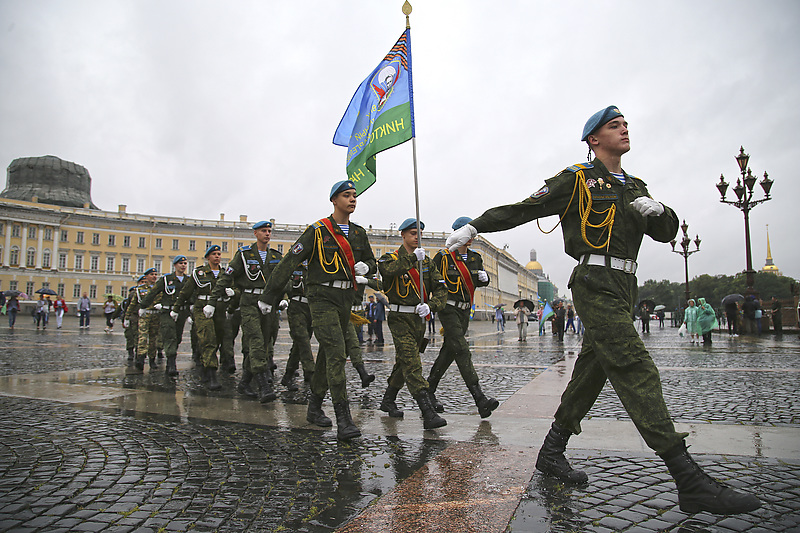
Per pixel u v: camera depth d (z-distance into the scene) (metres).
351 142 6.73
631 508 2.91
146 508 3.03
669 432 2.76
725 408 5.93
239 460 3.99
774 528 2.64
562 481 3.38
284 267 5.02
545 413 5.75
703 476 2.66
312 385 5.32
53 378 8.95
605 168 3.38
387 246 82.06
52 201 85.69
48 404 6.40
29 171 87.12
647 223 3.55
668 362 11.52
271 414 5.83
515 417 5.55
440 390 7.63
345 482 3.45
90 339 21.23
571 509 2.90
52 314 54.38
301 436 4.77
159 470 3.74
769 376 8.80
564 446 3.52
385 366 11.27
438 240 82.75
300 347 7.98
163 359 12.66
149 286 12.38
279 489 3.33
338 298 5.10
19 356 13.13
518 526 2.69
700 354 13.74
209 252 9.42
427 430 4.97
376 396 7.17
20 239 71.88
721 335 25.41
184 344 18.31
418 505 3.00
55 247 73.81
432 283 5.53
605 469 3.62
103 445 4.43
